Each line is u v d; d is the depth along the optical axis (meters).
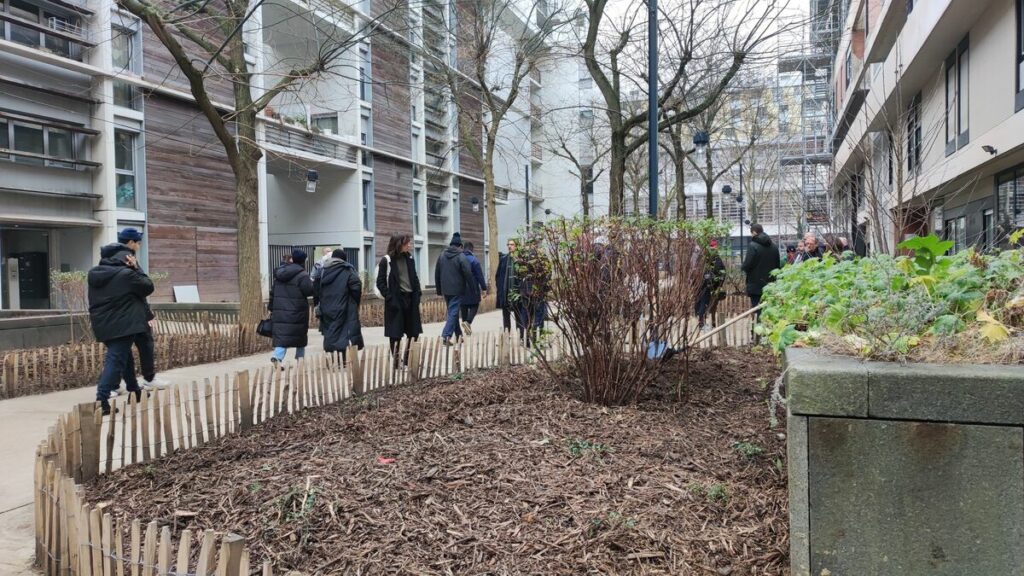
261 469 4.00
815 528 2.46
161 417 4.64
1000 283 3.27
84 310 11.12
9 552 3.53
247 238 12.14
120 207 18.06
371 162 27.66
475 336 8.66
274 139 22.53
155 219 18.78
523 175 45.03
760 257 10.45
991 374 2.29
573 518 3.25
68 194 16.98
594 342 5.57
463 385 6.57
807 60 19.92
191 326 13.07
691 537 3.09
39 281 18.08
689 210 44.53
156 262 18.73
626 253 5.49
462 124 25.34
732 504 3.41
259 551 2.99
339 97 25.86
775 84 28.06
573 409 5.27
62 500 3.05
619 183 14.80
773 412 3.34
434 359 7.78
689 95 15.32
